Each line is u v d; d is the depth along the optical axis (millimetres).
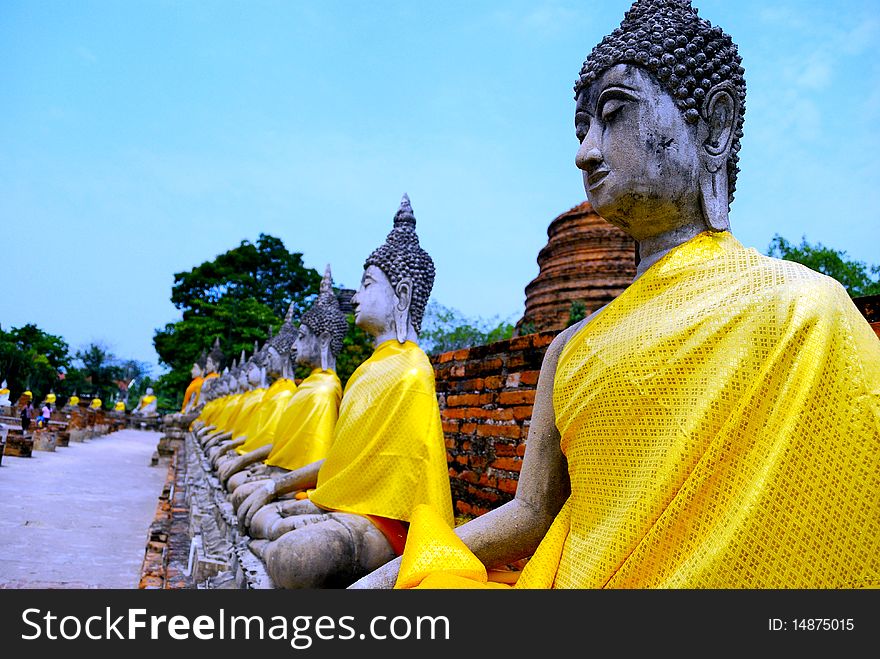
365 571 4262
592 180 2693
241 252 41969
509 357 6277
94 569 8438
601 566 2197
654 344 2293
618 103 2611
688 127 2600
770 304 2125
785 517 1909
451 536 2773
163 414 63094
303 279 42531
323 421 7465
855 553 1877
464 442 6918
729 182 2705
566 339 2926
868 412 1952
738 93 2664
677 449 2119
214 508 8547
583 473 2455
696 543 2027
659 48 2564
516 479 5840
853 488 1905
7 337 60000
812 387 1967
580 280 15000
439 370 7785
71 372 66812
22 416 29938
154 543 7926
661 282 2475
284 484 5867
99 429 37625
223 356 36906
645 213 2613
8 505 12609
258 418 10875
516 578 2936
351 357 17766
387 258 5656
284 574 4066
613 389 2348
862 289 17047
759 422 2029
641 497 2158
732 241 2596
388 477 4570
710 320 2209
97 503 13992
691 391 2170
